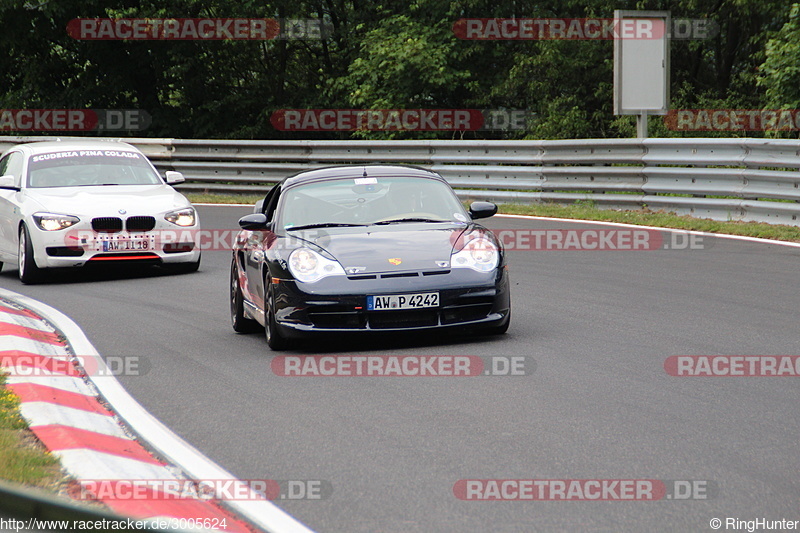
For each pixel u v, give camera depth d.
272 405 21.98
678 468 16.64
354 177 32.00
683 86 91.38
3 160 52.00
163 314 35.34
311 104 111.12
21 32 108.50
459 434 19.09
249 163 80.44
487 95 97.62
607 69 92.38
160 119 111.81
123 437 19.66
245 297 31.45
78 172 48.22
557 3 99.06
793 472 16.28
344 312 26.98
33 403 21.03
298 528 14.48
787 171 50.00
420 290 27.12
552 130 90.69
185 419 21.06
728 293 34.41
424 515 14.84
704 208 54.03
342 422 20.33
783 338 26.94
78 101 112.00
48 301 38.91
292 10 107.12
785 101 69.25
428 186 31.81
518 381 23.22
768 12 84.75
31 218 44.47
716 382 22.55
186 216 46.00
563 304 33.81
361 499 15.64
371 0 111.31
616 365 24.52
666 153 56.38
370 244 28.31
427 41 98.31
